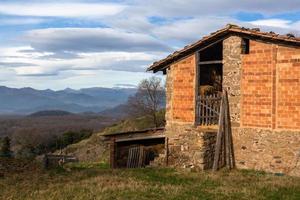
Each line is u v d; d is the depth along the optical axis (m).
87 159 53.22
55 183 16.50
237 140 20.05
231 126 20.22
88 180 16.81
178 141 21.67
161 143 24.58
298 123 18.25
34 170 19.78
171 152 21.88
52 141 72.69
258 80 19.41
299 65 18.20
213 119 21.30
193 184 16.16
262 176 17.86
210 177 17.70
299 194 14.34
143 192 14.20
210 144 20.41
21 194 14.41
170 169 20.30
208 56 23.56
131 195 13.72
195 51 21.31
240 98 19.95
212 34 20.31
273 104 18.94
